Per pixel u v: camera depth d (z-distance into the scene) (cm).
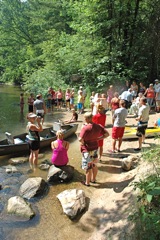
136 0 1577
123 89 1595
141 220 348
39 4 2959
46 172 645
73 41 1877
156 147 574
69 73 2066
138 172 536
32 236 410
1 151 724
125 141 853
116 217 425
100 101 953
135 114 1233
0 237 407
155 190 288
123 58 1662
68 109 1623
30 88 2114
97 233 405
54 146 610
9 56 3694
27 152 774
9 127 1136
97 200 502
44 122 1247
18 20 3372
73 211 458
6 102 1958
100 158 702
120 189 518
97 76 1691
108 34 1655
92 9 1603
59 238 405
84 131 522
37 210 478
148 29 1659
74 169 654
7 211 471
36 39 3225
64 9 2594
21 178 609
